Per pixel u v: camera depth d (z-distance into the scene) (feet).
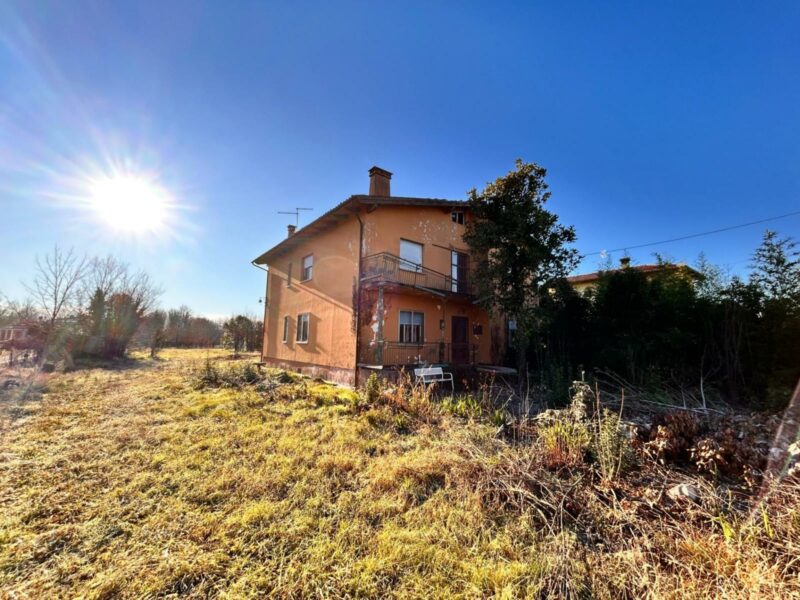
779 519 9.23
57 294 57.31
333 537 9.36
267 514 10.21
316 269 43.55
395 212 37.86
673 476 13.32
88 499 10.93
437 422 20.30
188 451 15.08
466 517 10.26
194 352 81.92
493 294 33.99
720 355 27.81
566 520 10.25
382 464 14.02
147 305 68.33
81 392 28.35
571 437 15.12
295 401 25.67
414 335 37.78
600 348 33.86
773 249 26.16
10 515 9.82
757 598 6.46
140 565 8.00
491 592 7.51
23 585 7.30
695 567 7.84
